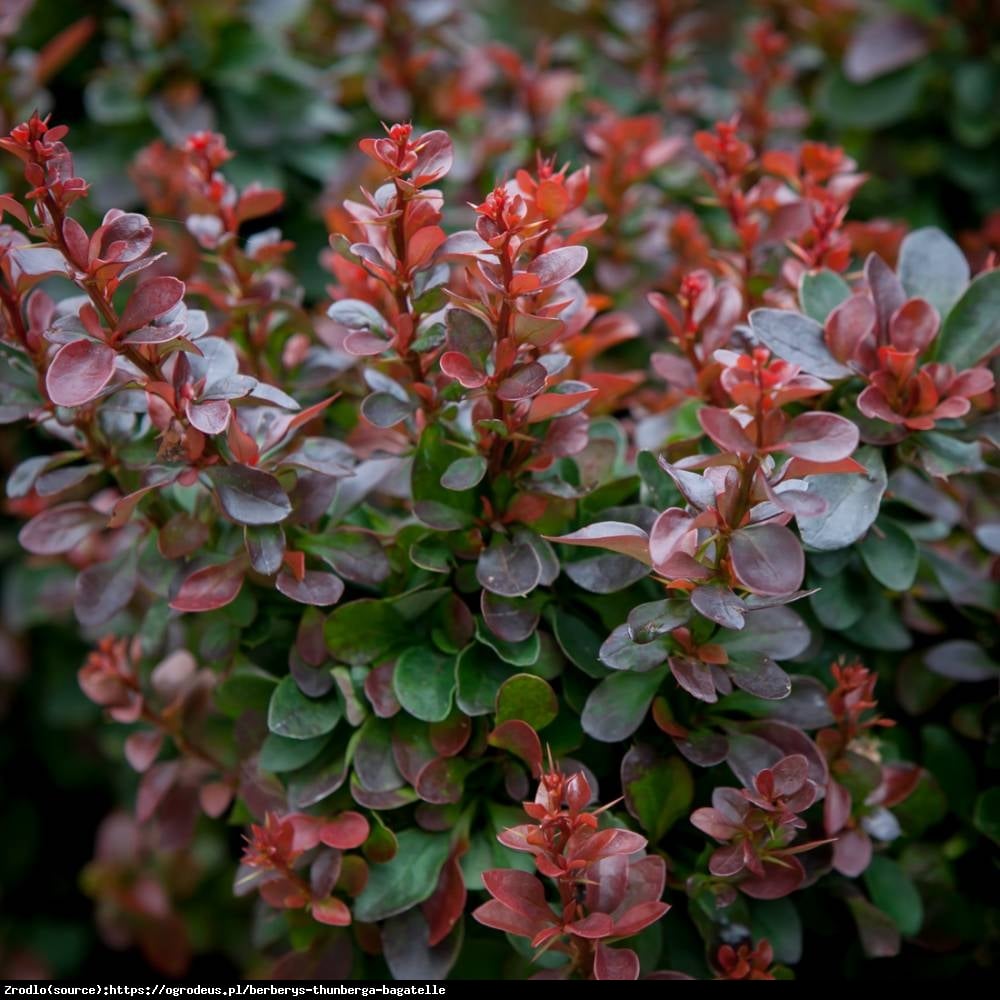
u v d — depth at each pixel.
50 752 0.65
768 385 0.38
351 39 0.60
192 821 0.47
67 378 0.39
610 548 0.40
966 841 0.46
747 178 0.56
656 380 0.52
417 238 0.41
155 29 0.58
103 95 0.58
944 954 0.45
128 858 0.58
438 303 0.42
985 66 0.61
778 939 0.43
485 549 0.42
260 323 0.46
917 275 0.44
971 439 0.43
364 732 0.43
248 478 0.41
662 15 0.59
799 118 0.58
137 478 0.44
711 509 0.39
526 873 0.40
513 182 0.42
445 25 0.62
